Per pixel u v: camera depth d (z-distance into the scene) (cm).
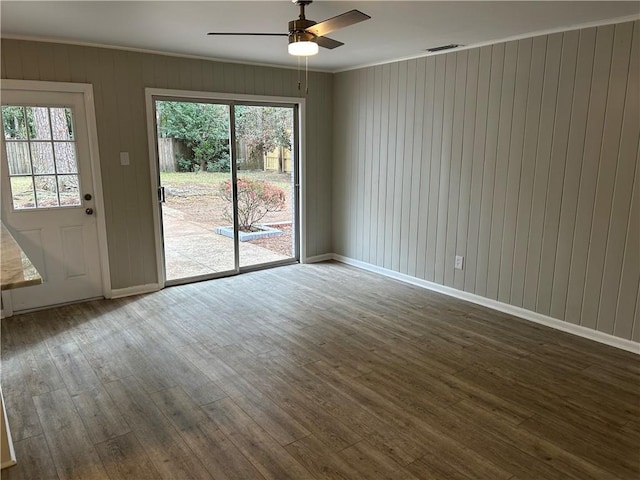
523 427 249
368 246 556
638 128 319
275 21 328
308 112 555
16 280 202
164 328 380
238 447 232
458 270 455
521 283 404
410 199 493
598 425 251
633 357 331
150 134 448
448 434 243
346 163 569
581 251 360
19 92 383
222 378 299
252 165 533
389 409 265
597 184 344
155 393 281
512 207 400
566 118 355
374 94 516
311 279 520
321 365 318
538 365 319
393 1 282
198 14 310
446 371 310
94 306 429
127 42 399
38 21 329
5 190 388
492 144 407
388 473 214
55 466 218
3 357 327
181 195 485
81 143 417
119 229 447
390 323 393
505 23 335
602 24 326
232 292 473
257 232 553
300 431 245
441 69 441
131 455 226
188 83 462
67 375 302
